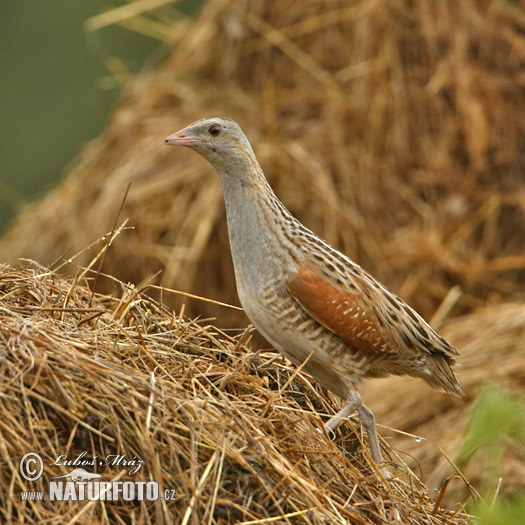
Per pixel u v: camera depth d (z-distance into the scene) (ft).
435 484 30.94
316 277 23.52
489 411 20.63
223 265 41.29
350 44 44.14
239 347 24.23
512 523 17.62
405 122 42.60
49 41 70.23
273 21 45.62
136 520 18.49
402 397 35.01
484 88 43.09
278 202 24.44
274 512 19.52
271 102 44.01
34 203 49.47
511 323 36.14
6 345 19.81
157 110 46.37
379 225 41.29
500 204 41.83
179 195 42.09
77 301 24.09
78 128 69.10
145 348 21.57
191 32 48.26
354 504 21.07
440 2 43.93
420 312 40.52
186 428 19.48
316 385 25.11
